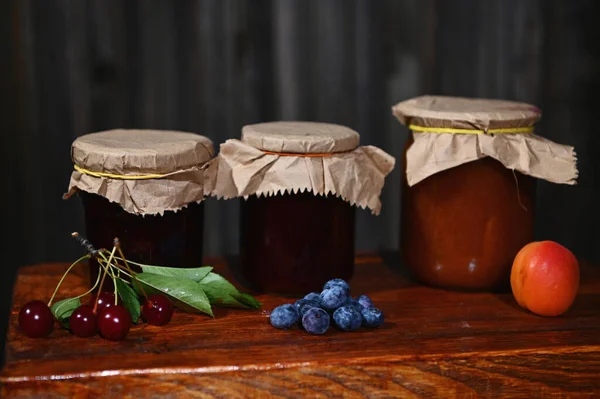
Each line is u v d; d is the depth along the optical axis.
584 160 1.27
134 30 1.17
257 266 0.91
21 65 1.15
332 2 1.19
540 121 1.25
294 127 0.94
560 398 0.83
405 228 0.96
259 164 0.89
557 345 0.83
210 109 1.19
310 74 1.20
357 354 0.81
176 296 0.86
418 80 1.22
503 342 0.84
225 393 0.79
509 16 1.23
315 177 0.88
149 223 0.88
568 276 0.88
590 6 1.24
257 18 1.18
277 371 0.79
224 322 0.87
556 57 1.24
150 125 1.18
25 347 0.82
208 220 1.23
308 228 0.90
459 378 0.82
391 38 1.21
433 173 0.90
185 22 1.17
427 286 0.96
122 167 0.86
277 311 0.85
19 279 0.96
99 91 1.17
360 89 1.21
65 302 0.85
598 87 1.25
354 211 0.93
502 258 0.92
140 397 0.78
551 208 1.27
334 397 0.80
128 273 0.89
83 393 0.78
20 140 1.17
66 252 1.20
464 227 0.92
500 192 0.91
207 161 0.90
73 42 1.16
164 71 1.18
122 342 0.83
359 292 0.94
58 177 1.18
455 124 0.90
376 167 0.92
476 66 1.23
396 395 0.81
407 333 0.85
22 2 1.14
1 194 1.17
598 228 1.28
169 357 0.80
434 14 1.21
